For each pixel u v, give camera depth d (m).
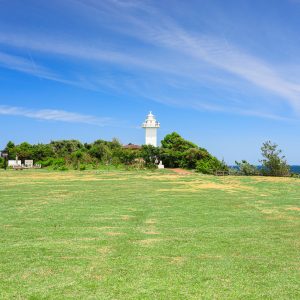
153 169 59.19
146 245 11.10
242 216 16.69
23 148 73.88
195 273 8.62
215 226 14.24
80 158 63.84
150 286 7.80
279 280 8.22
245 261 9.58
